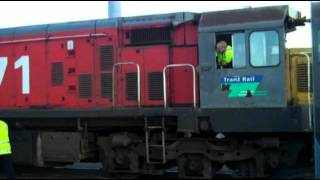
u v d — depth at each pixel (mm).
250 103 7430
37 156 8820
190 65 7883
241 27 7465
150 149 8195
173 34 8273
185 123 7746
